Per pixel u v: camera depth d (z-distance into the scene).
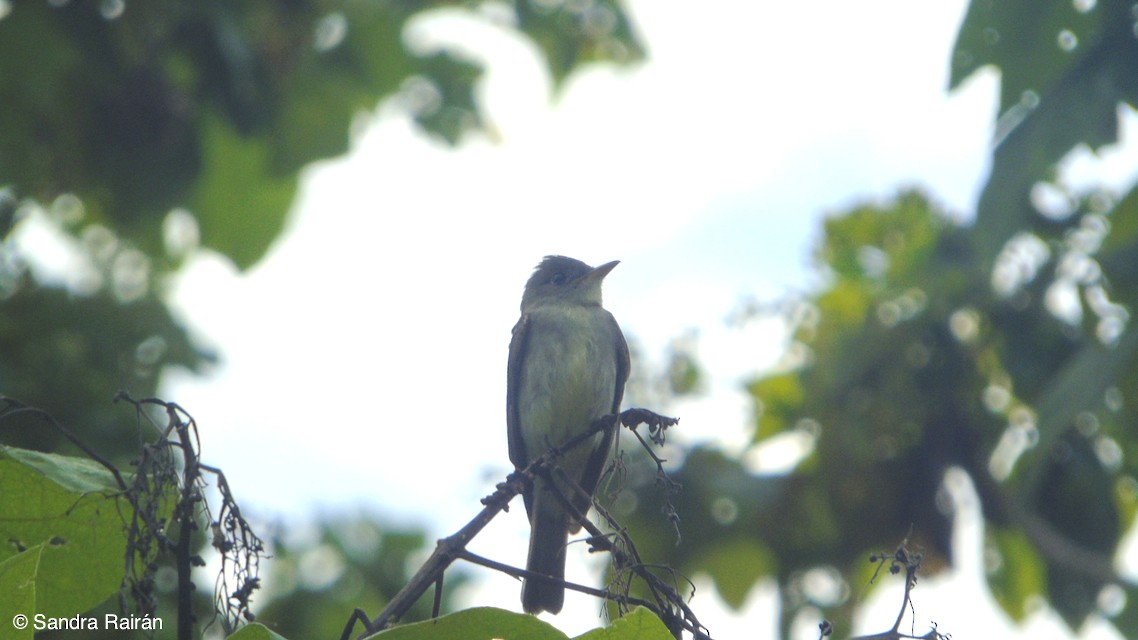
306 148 14.55
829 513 11.41
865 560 11.35
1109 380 8.65
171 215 15.23
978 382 11.41
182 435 4.80
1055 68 7.13
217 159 15.00
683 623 5.00
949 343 11.38
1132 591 10.72
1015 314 11.05
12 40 12.70
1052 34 7.12
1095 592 10.88
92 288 11.71
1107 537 10.86
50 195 13.69
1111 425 10.45
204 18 12.98
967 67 7.28
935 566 11.18
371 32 14.84
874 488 11.34
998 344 11.27
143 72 13.16
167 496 5.02
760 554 11.40
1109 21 6.97
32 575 4.75
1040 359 10.84
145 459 4.73
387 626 4.86
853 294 11.83
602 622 5.08
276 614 11.94
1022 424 11.34
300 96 14.55
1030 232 10.83
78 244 14.00
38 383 10.08
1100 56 6.93
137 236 13.83
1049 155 6.88
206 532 5.82
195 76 13.36
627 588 5.24
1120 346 8.71
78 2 12.67
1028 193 6.92
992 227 6.95
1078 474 10.80
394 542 12.70
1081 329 10.12
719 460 11.44
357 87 14.91
